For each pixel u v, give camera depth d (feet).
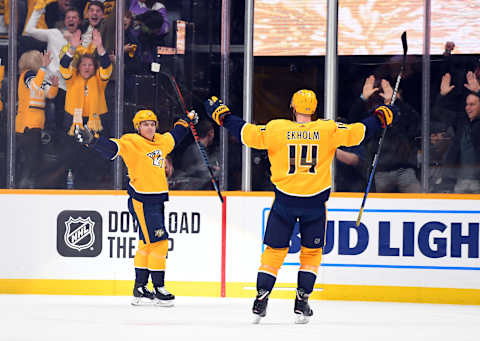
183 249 65.87
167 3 75.87
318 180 47.73
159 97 76.43
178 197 66.13
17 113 76.74
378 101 73.10
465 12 71.51
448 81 72.13
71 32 76.89
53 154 76.84
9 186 76.74
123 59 76.59
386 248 63.05
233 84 75.15
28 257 66.69
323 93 73.31
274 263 48.37
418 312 55.47
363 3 72.74
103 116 76.95
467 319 51.65
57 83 76.84
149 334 41.91
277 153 48.11
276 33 73.67
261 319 50.21
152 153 58.80
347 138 48.08
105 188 76.33
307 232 48.57
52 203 66.80
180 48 75.82
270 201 64.90
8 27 76.23
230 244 65.31
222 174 74.59
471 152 72.02
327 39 71.31
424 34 72.18
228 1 74.84
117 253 66.23
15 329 44.04
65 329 44.06
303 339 40.32
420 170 72.43
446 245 62.13
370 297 63.16
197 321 48.60
